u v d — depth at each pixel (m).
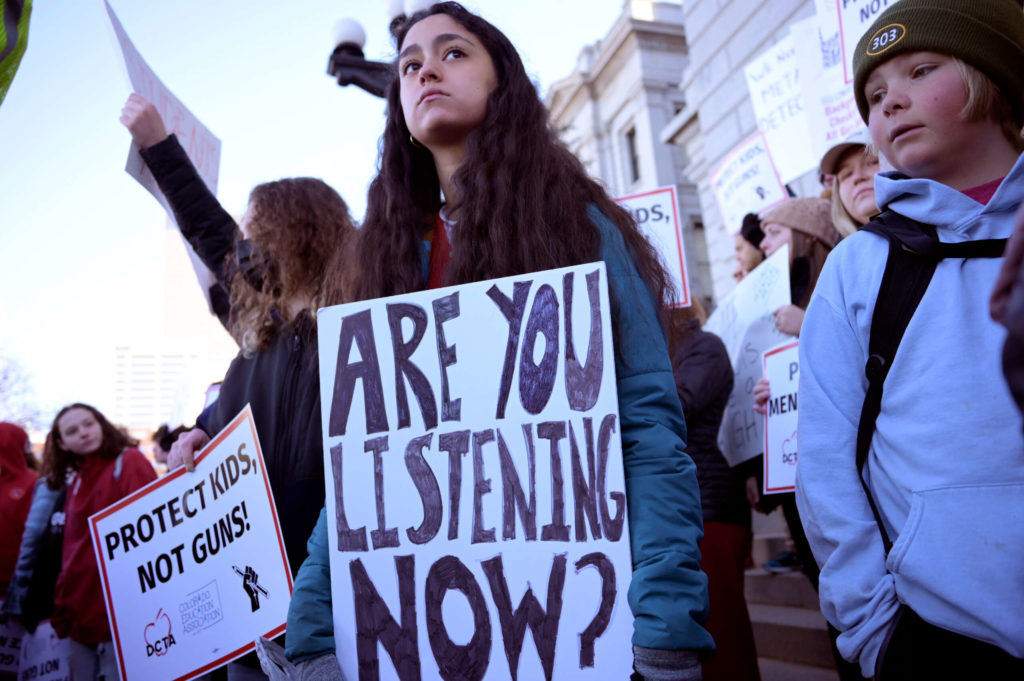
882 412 1.15
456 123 1.41
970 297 1.10
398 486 1.20
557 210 1.32
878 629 1.08
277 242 1.98
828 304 1.26
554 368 1.16
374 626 1.16
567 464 1.12
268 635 1.69
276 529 1.70
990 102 1.16
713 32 8.51
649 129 18.25
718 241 10.24
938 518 1.03
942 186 1.15
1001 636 0.96
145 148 2.43
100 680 3.39
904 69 1.20
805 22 3.44
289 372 1.87
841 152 2.54
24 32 2.13
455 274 1.31
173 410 7.30
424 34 1.43
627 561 1.06
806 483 1.19
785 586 4.59
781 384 2.54
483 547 1.14
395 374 1.25
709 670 2.49
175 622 1.82
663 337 1.24
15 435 4.57
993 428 1.02
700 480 2.68
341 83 4.35
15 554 4.33
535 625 1.08
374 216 1.55
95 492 3.52
